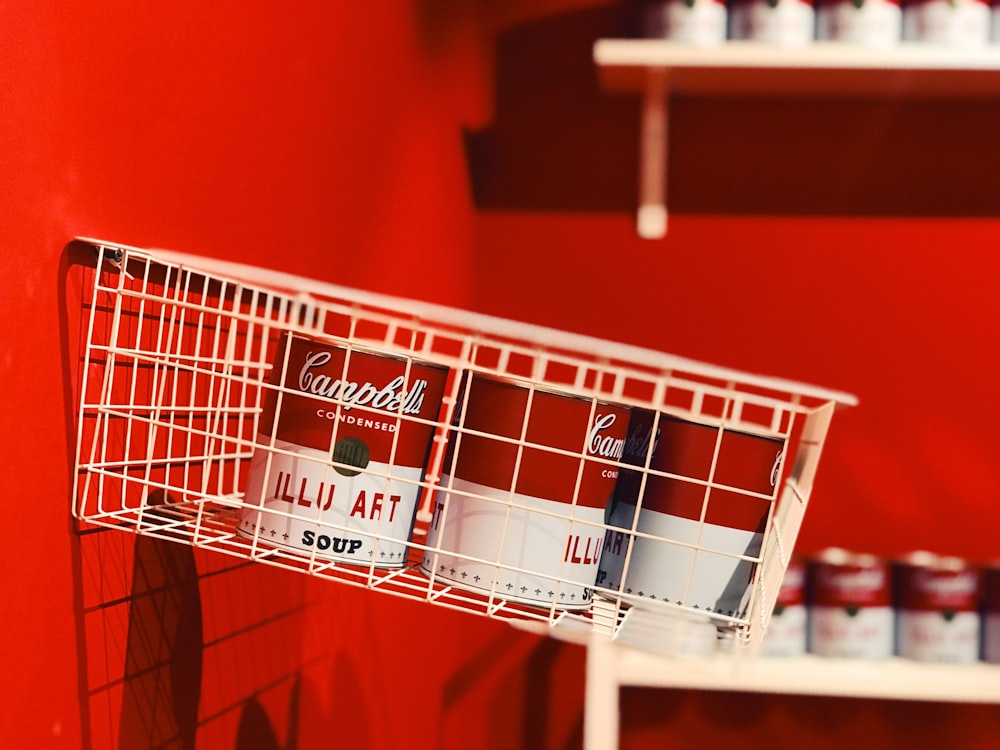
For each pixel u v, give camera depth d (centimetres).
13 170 50
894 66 130
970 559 148
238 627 81
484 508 57
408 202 125
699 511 60
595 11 158
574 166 157
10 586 51
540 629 57
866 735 149
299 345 57
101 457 57
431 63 135
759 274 153
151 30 64
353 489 55
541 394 57
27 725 52
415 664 132
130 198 62
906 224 151
